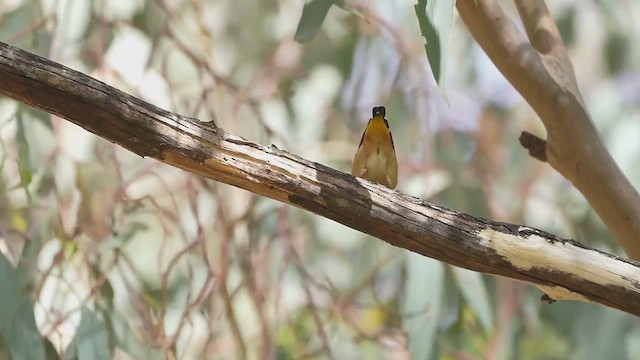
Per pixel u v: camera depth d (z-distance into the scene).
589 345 10.75
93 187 9.45
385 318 10.63
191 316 8.91
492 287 11.27
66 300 8.69
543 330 11.45
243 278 9.27
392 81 11.04
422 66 10.87
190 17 11.01
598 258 5.88
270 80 11.76
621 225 7.97
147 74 10.19
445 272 10.38
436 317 9.56
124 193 8.88
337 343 10.12
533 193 11.48
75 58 9.66
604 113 11.66
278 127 11.07
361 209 5.77
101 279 8.60
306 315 10.37
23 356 8.26
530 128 12.42
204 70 9.93
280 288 9.38
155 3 10.10
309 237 11.18
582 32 11.99
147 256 10.07
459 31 12.18
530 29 8.61
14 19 9.73
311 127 11.54
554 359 11.44
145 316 8.75
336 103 11.80
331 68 11.92
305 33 7.48
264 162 5.70
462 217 5.89
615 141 11.45
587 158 8.02
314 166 5.78
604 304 5.93
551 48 8.43
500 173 11.62
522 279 5.93
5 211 9.20
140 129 5.52
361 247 11.23
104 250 8.86
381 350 10.32
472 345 11.09
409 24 11.08
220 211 9.27
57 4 9.57
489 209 11.00
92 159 9.49
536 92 8.07
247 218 9.41
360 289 9.81
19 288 8.41
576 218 11.40
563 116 8.04
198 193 9.33
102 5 9.62
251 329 10.37
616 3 11.93
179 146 5.58
